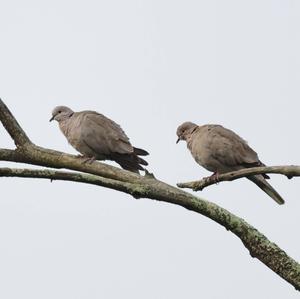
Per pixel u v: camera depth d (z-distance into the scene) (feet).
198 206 26.43
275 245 25.84
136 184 26.78
